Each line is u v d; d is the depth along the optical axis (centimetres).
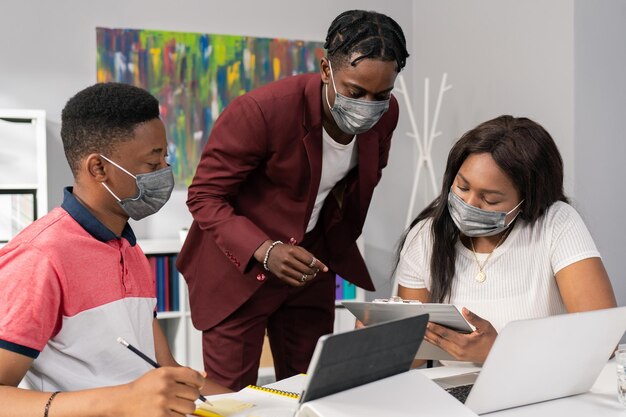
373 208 440
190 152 401
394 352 116
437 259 192
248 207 214
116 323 141
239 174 205
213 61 402
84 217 138
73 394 119
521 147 179
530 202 184
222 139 203
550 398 142
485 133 182
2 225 357
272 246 194
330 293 236
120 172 139
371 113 187
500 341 127
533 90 358
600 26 339
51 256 130
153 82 393
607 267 343
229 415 129
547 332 132
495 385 131
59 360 137
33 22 378
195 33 399
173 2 397
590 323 137
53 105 382
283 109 199
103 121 137
